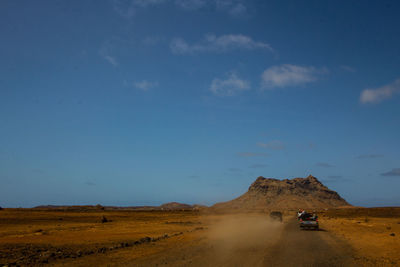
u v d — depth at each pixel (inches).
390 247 757.3
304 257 579.8
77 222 2111.2
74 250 725.9
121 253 666.8
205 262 520.1
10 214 2549.2
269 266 486.0
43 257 617.9
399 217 3248.0
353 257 594.9
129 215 3181.6
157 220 2448.3
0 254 652.7
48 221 2106.3
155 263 523.8
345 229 1381.6
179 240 918.4
